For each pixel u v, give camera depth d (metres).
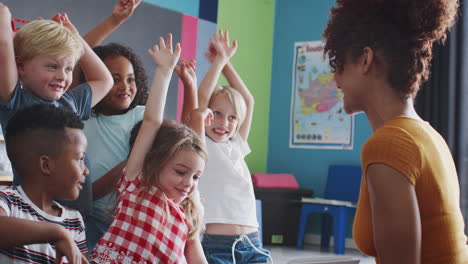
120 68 2.03
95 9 3.96
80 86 1.78
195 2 4.95
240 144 2.59
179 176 1.46
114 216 1.48
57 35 1.53
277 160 5.85
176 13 4.57
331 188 5.32
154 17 4.35
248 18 5.64
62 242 1.08
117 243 1.41
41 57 1.50
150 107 1.54
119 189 1.52
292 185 5.31
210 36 5.06
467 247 0.91
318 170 5.59
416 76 0.91
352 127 5.43
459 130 4.59
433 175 0.85
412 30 0.90
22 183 1.22
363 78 0.94
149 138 1.51
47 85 1.52
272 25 5.95
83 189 1.66
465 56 4.63
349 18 0.96
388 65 0.91
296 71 5.80
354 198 5.14
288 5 5.89
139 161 1.50
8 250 1.13
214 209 2.23
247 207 2.31
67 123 1.25
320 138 5.61
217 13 5.22
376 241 0.83
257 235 2.35
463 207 4.54
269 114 5.93
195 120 1.86
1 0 3.47
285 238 5.17
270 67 5.94
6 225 1.06
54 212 1.25
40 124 1.22
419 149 0.84
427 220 0.86
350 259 1.20
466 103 4.62
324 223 5.27
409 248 0.80
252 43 5.73
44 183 1.21
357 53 0.93
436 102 4.68
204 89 2.39
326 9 5.66
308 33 5.75
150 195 1.45
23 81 1.53
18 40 1.54
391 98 0.93
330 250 5.00
